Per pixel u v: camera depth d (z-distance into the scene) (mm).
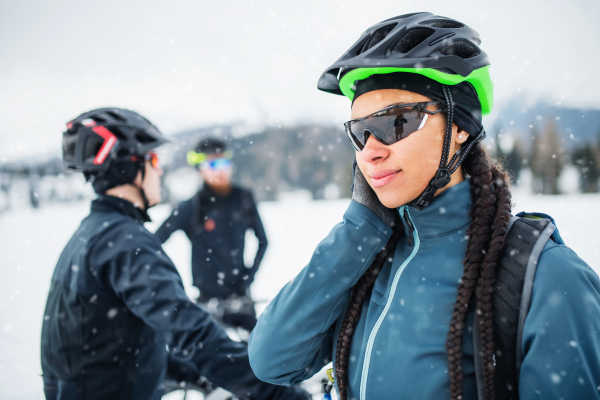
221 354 1214
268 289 5270
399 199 787
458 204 831
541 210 11523
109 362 1296
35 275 6328
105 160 1427
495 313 709
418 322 804
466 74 760
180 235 10703
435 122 775
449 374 740
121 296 1301
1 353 3146
